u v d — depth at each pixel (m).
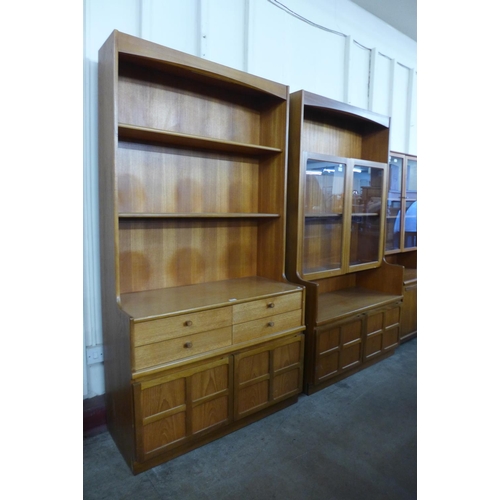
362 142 3.29
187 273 2.30
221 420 1.97
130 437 1.72
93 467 1.79
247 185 2.50
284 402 2.33
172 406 1.78
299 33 2.86
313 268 2.75
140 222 2.08
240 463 1.84
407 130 4.13
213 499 1.61
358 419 2.23
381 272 3.28
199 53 2.24
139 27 2.04
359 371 2.89
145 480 1.71
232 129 2.37
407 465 1.84
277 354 2.20
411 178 3.74
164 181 2.13
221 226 2.42
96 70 1.94
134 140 2.00
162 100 2.06
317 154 2.54
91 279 2.04
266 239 2.53
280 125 2.35
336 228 2.83
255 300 2.05
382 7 3.30
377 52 3.55
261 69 2.62
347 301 2.96
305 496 1.64
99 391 2.13
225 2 2.37
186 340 1.79
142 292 2.09
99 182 1.91
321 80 3.08
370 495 1.65
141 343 1.66
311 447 1.97
